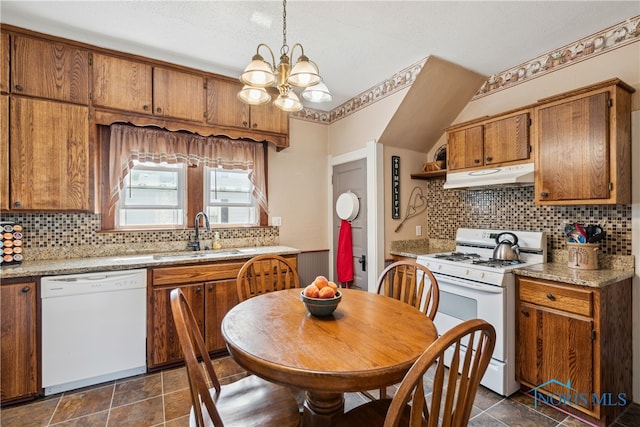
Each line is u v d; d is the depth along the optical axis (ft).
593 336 5.69
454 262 7.90
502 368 6.66
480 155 8.40
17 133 6.82
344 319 4.64
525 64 8.49
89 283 6.86
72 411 6.17
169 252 9.23
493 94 9.29
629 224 6.58
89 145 7.54
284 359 3.42
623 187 6.27
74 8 6.27
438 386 2.74
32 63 6.96
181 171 9.78
